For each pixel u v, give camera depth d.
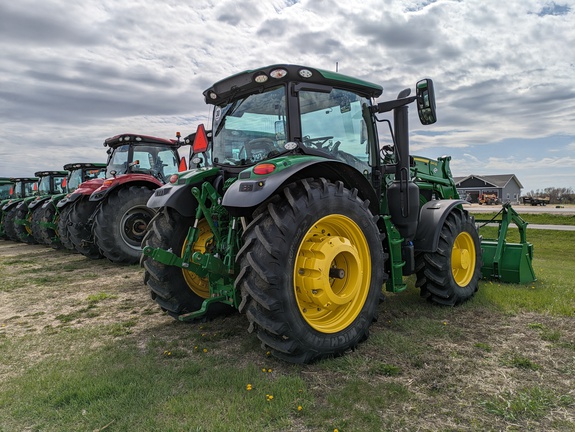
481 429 2.18
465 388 2.61
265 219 2.96
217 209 3.65
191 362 3.09
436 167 5.96
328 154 3.48
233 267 3.38
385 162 4.35
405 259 4.00
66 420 2.33
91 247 8.24
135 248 7.70
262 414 2.33
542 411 2.33
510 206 5.81
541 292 4.94
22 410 2.44
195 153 3.99
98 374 2.89
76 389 2.65
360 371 2.88
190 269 3.64
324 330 3.05
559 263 11.05
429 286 4.39
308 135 3.46
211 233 4.07
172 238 3.89
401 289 3.83
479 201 56.75
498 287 5.23
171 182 4.01
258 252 2.87
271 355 3.18
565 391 2.55
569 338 3.42
